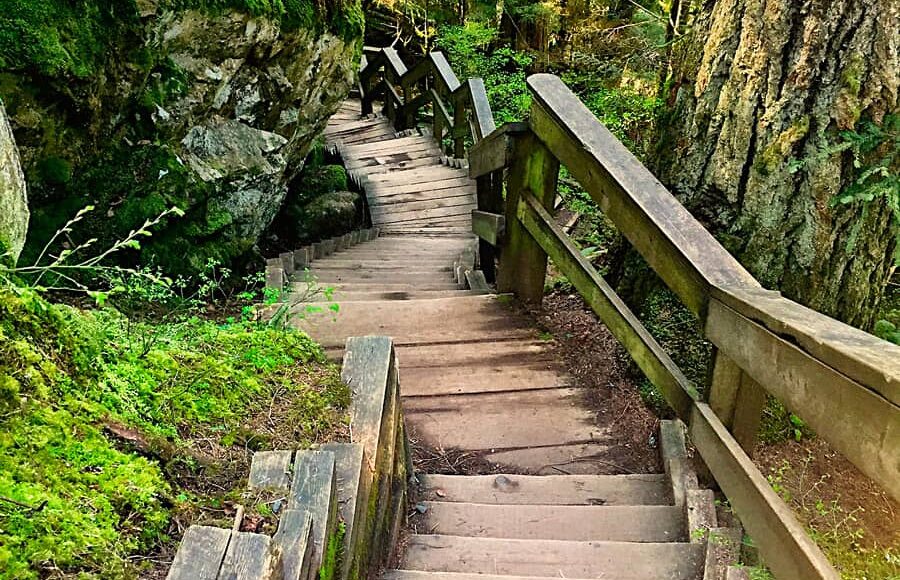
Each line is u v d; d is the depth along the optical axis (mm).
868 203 2486
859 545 1990
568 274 3295
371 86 11219
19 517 1016
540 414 3072
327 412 1734
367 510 1616
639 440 2896
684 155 2928
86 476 1168
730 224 2783
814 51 2432
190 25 3613
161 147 3629
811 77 2457
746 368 1813
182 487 1305
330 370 1960
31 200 2840
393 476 2080
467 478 2568
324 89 5527
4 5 2549
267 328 2258
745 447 2162
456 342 3674
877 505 2227
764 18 2525
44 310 1422
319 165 8312
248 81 4406
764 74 2564
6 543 966
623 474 2691
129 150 3459
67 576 981
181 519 1204
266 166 4574
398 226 7527
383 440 1828
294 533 1192
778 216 2627
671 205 2424
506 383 3299
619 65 6875
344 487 1486
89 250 3074
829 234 2535
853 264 2584
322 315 3881
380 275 5543
